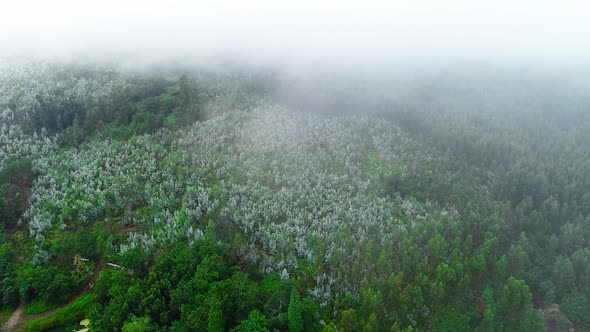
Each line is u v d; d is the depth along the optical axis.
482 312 110.12
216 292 96.31
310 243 123.50
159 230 125.12
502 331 104.75
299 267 117.94
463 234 130.00
